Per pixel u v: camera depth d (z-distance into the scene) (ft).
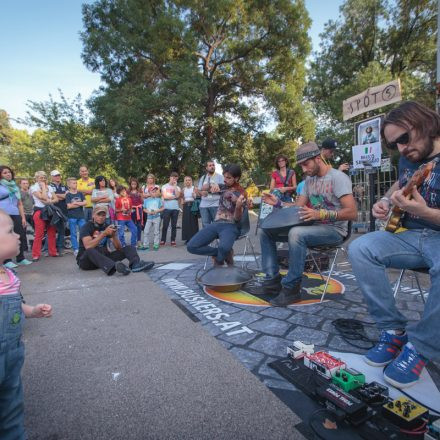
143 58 56.18
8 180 18.15
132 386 5.97
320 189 10.09
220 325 8.66
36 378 6.36
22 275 15.72
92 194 22.31
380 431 4.52
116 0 52.90
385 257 6.15
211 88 60.39
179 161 60.59
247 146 64.39
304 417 5.00
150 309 10.08
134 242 22.44
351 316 9.08
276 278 11.46
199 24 56.85
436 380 5.88
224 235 12.65
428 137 5.65
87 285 13.32
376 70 55.52
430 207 5.68
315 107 67.92
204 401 5.46
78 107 59.67
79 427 4.94
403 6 64.90
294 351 6.53
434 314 5.23
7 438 4.20
